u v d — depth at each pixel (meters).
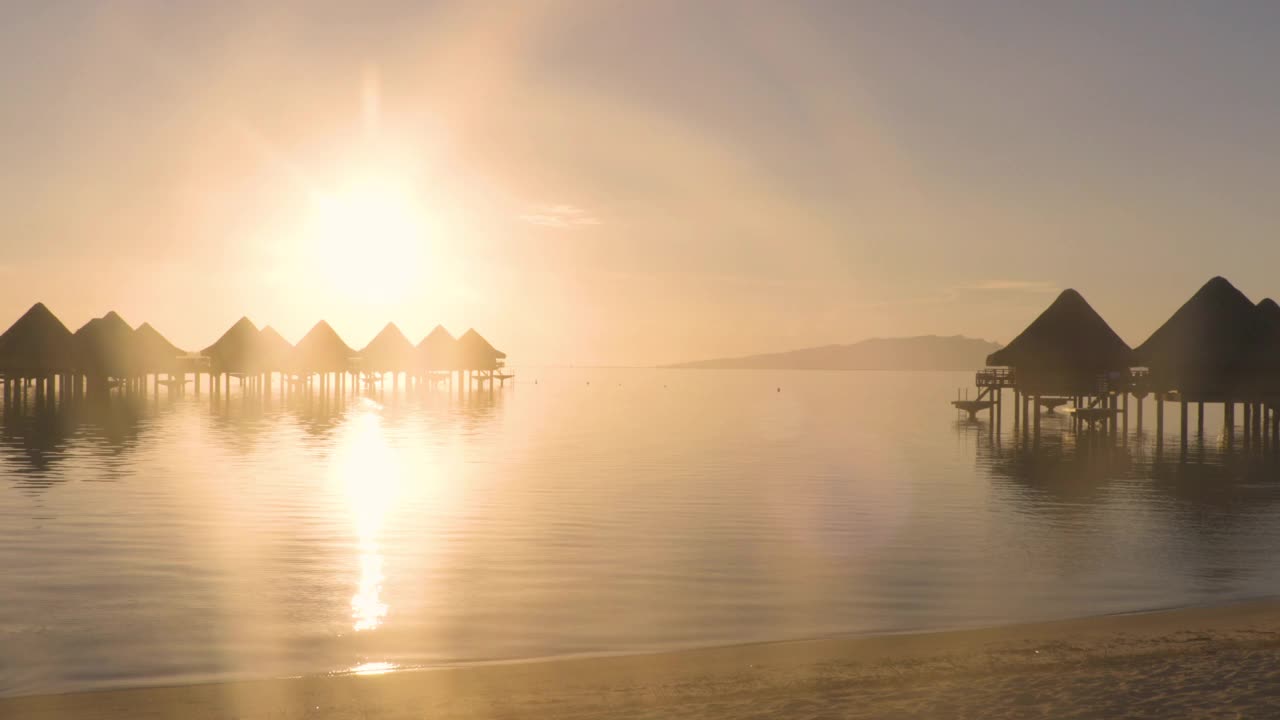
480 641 11.06
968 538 17.47
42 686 9.45
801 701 8.55
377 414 54.22
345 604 12.59
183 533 17.23
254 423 45.34
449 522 18.62
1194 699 8.43
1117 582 14.11
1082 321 43.50
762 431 44.62
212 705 8.61
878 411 65.19
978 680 9.09
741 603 12.83
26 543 16.25
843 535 17.66
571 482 24.73
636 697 8.71
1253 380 38.53
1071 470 28.66
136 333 69.88
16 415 49.22
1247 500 22.39
